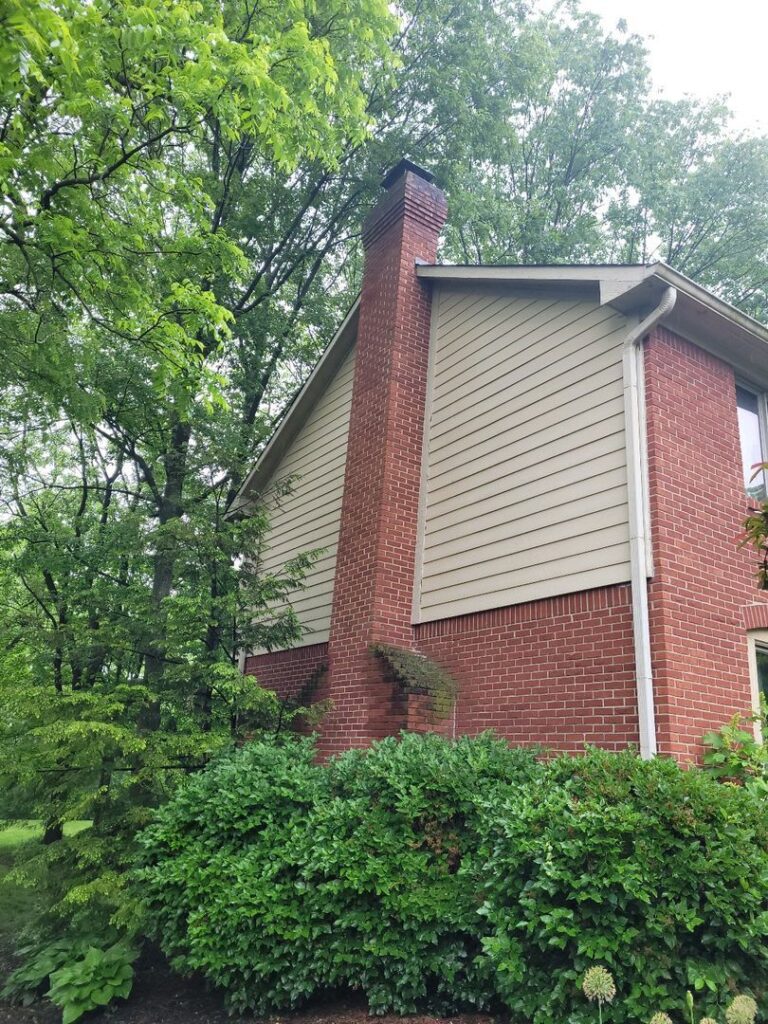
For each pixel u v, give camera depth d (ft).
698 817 12.16
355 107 26.37
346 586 28.55
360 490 29.30
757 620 20.76
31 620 26.05
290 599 34.88
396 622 26.68
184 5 19.72
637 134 71.15
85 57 19.01
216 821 16.55
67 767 19.86
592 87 71.31
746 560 21.35
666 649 18.16
